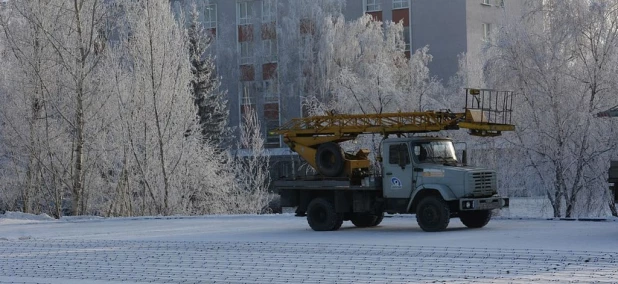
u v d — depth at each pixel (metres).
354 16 66.62
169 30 41.56
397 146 23.66
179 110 41.62
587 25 32.66
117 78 41.28
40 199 43.81
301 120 25.89
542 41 33.38
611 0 32.66
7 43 41.97
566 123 32.31
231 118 66.06
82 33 40.06
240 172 44.94
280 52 61.50
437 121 23.72
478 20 63.59
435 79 50.66
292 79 61.00
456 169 22.78
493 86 34.00
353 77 45.53
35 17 39.75
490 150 34.41
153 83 40.88
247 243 21.75
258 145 46.19
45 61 40.31
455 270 15.70
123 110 40.94
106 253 20.67
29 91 40.72
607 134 31.83
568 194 32.75
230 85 66.38
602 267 15.55
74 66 39.34
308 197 25.36
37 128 40.91
